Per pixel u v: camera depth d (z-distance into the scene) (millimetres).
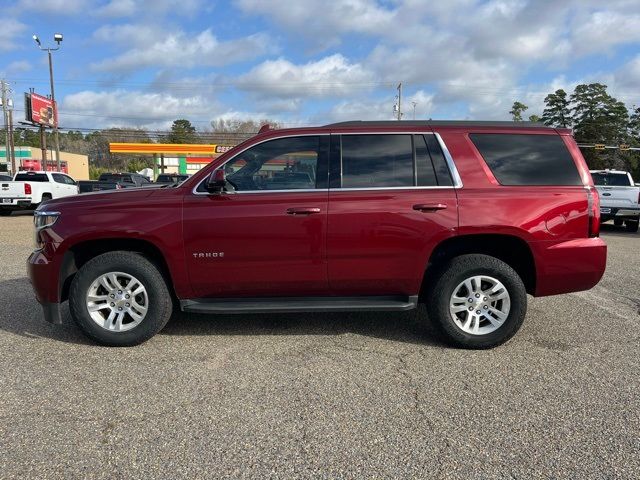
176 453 2848
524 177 4477
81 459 2787
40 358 4238
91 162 98250
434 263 4617
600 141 62000
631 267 8594
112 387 3688
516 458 2799
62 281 4527
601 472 2672
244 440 2984
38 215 4574
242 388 3678
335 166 4477
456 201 4352
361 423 3180
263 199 4375
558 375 3920
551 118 65438
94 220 4375
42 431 3076
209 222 4340
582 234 4422
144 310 4465
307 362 4172
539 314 5605
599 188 15008
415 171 4473
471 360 4230
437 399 3508
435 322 4492
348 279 4441
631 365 4121
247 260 4387
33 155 69812
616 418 3242
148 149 34531
